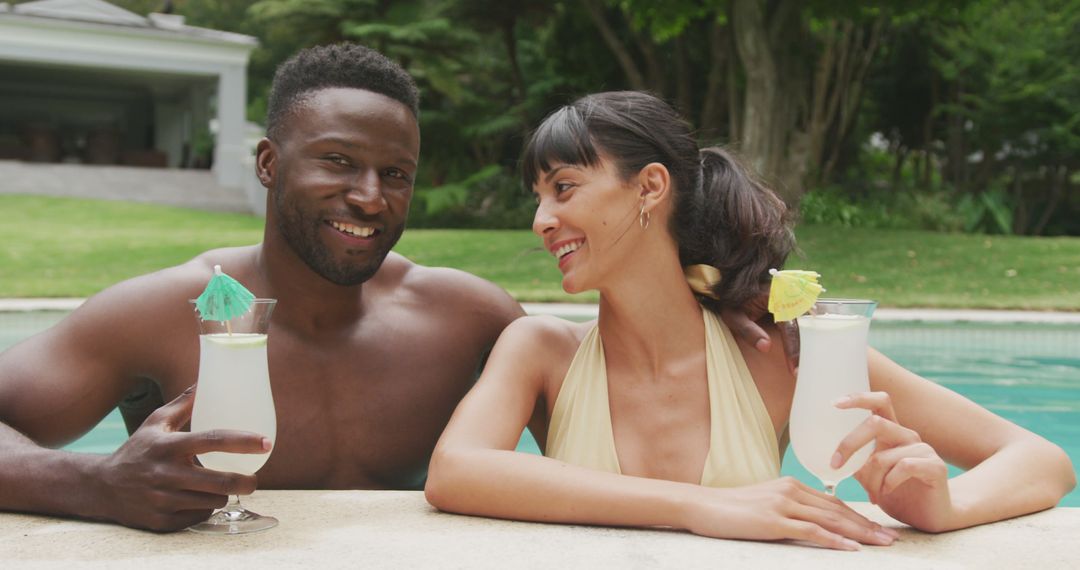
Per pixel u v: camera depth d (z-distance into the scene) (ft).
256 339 4.63
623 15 57.82
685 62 57.21
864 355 4.58
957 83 69.36
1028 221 70.79
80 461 4.95
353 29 63.10
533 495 4.93
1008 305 26.43
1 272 32.37
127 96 89.10
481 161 73.61
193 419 4.72
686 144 5.88
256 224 51.96
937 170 86.07
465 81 77.15
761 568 4.17
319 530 4.81
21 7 69.31
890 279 31.55
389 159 6.20
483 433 5.46
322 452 6.63
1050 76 61.36
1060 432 13.02
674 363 5.90
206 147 77.71
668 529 4.86
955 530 4.85
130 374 6.43
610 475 4.97
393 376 6.87
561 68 63.93
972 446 5.55
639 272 5.74
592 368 6.00
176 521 4.70
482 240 41.11
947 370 17.66
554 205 5.65
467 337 7.24
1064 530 4.85
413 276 7.40
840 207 48.19
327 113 6.12
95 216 50.72
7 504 5.15
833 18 43.55
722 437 5.64
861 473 4.67
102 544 4.55
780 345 6.01
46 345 6.15
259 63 103.96
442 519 5.04
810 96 62.49
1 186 61.36
